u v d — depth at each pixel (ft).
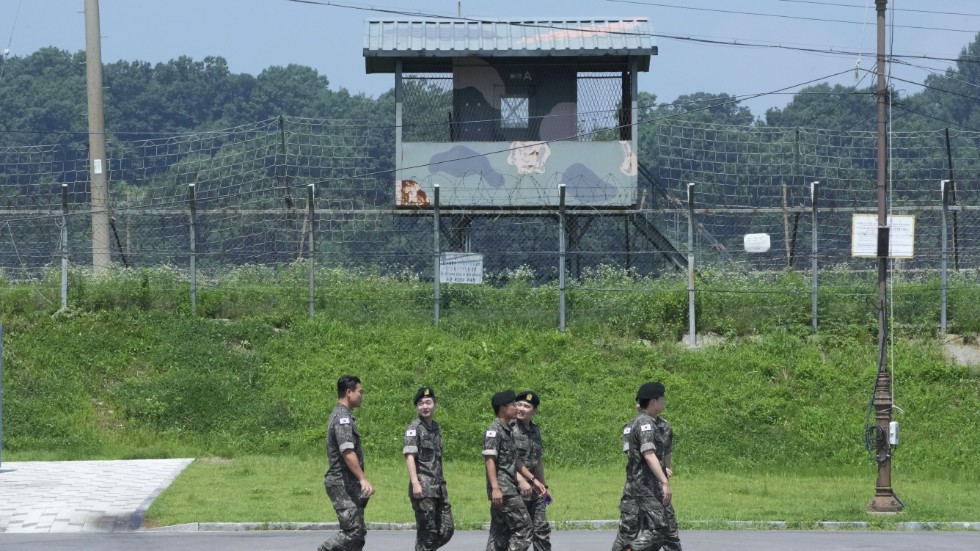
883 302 74.18
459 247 122.83
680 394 96.99
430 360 102.22
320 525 63.21
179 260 131.75
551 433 91.25
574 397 96.84
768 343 104.73
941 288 107.86
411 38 123.54
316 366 100.89
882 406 72.54
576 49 122.11
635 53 121.80
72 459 86.53
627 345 104.83
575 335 106.63
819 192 118.11
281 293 111.55
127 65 309.22
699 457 89.04
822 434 92.32
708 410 95.14
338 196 151.43
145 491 71.72
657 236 125.80
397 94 123.85
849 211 121.49
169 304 110.11
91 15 122.21
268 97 313.12
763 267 132.87
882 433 72.23
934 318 108.78
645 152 214.28
